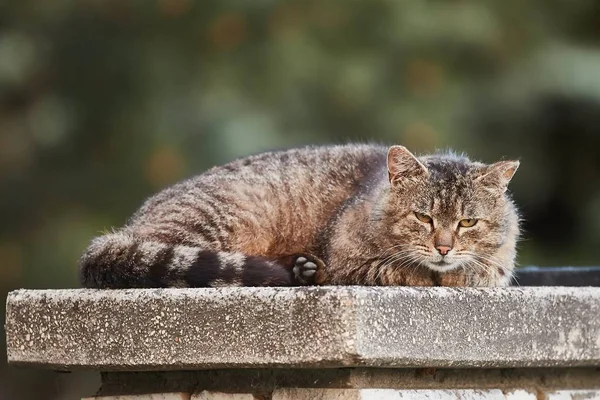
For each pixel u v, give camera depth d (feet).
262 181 28.35
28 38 59.00
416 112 55.16
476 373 21.40
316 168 29.12
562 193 65.72
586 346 21.57
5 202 60.23
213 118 54.29
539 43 60.08
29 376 61.87
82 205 59.31
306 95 55.77
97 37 57.72
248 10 55.67
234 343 19.31
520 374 22.04
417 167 26.32
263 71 55.47
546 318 21.03
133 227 27.20
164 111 56.03
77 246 56.59
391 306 18.83
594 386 22.97
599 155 65.62
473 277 26.43
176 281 23.45
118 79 57.16
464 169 26.91
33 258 57.98
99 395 22.04
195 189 27.73
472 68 59.41
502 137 63.16
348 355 18.28
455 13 56.24
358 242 26.45
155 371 21.34
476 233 26.13
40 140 59.72
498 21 58.23
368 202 26.96
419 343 19.24
